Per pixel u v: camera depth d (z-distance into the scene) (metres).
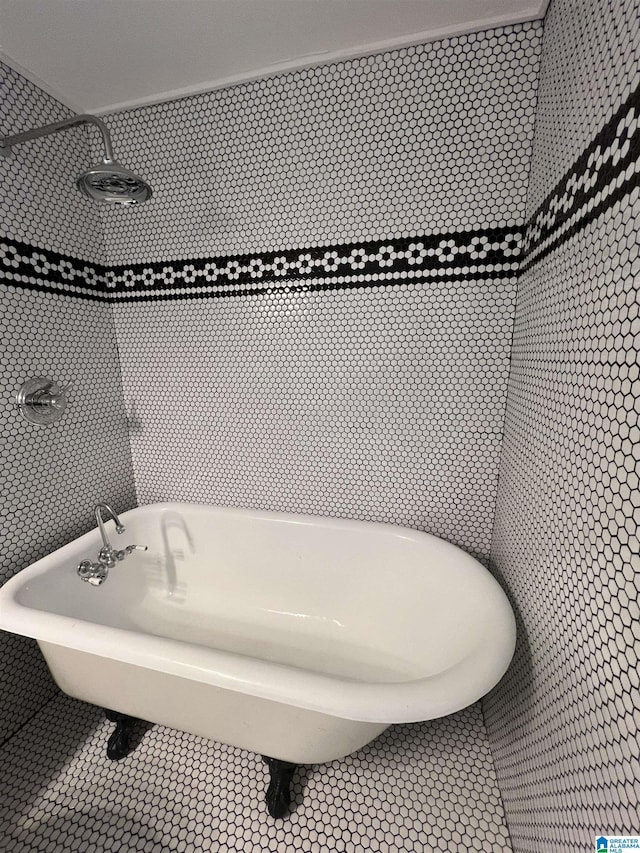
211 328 1.47
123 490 1.69
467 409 1.27
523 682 0.91
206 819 0.99
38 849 0.94
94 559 1.34
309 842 0.93
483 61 1.03
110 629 0.89
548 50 0.93
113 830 0.97
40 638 0.91
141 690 0.97
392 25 1.02
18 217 1.20
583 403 0.67
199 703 0.92
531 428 0.96
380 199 1.19
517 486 1.05
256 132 1.25
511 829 0.90
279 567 1.46
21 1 0.92
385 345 1.29
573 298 0.73
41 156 1.26
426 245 1.19
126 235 1.48
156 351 1.56
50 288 1.31
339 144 1.19
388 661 1.26
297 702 0.71
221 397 1.52
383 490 1.41
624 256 0.54
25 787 1.07
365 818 0.97
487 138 1.08
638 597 0.48
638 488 0.49
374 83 1.12
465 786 1.03
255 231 1.33
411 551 1.28
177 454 1.66
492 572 1.29
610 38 0.62
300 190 1.25
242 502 1.61
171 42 1.07
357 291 1.28
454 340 1.23
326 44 1.08
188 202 1.38
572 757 0.63
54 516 1.36
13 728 1.22
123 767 1.12
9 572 1.21
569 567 0.70
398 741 1.16
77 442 1.45
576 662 0.65
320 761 0.93
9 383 1.19
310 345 1.37
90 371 1.49
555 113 0.87
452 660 1.00
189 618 1.50
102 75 1.20
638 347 0.50
